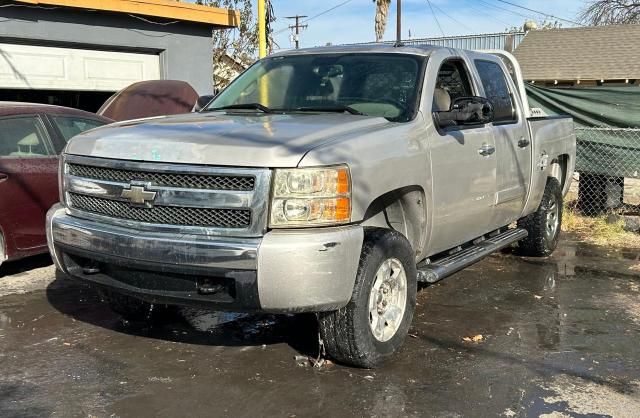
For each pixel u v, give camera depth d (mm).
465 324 5406
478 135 5531
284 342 4938
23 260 7355
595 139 9922
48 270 6949
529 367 4543
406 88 5070
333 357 4395
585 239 8852
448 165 5031
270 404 3957
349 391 4125
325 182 3846
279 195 3791
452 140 5105
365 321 4191
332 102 5168
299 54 5859
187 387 4176
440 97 5324
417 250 4926
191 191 3906
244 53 22234
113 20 12688
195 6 13586
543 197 7473
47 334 5086
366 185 4070
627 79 26047
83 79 12602
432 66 5270
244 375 4355
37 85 11945
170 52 13758
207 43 14469
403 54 5395
